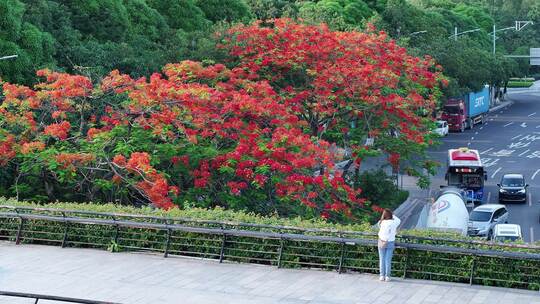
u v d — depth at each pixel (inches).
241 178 1274.6
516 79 6053.2
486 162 2748.5
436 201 1771.7
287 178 1229.1
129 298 782.5
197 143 1263.5
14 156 1211.9
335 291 799.7
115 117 1245.7
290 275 861.8
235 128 1262.3
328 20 2768.2
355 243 861.2
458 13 4726.9
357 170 1712.6
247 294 792.9
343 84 1539.1
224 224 916.0
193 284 829.2
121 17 1940.2
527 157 2827.3
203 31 1993.1
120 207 1027.9
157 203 1140.5
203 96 1248.8
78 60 1708.9
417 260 856.3
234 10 2529.5
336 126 1625.2
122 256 950.4
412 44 3385.8
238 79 1444.4
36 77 1576.0
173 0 2241.6
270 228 906.7
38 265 909.2
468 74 3238.2
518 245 806.5
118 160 1163.3
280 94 1540.4
